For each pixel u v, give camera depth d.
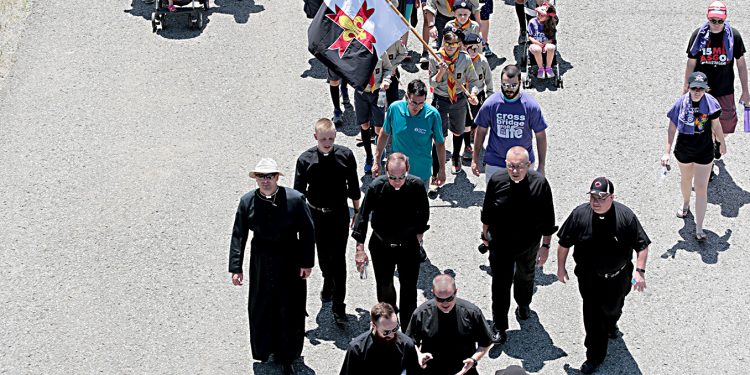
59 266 15.00
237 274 12.35
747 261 14.66
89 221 15.95
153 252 15.25
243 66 20.05
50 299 14.34
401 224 12.55
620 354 13.07
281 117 18.44
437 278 10.65
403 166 12.17
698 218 14.94
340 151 13.14
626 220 11.95
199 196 16.47
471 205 16.06
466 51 15.97
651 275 14.44
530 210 12.48
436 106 16.22
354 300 14.22
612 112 18.22
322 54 15.99
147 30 21.38
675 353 13.07
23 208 16.28
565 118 18.09
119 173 17.06
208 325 13.81
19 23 21.67
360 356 10.54
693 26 20.80
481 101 16.45
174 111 18.69
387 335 10.17
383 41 15.76
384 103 15.79
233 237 12.34
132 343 13.52
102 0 22.62
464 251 15.06
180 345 13.47
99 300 14.30
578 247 12.16
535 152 17.08
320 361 13.12
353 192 13.32
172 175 16.97
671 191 16.20
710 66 16.05
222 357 13.25
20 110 18.80
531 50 18.92
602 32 20.72
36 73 19.94
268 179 11.86
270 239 12.21
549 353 13.12
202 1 21.84
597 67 19.55
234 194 16.50
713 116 14.47
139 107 18.83
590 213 12.02
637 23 20.98
